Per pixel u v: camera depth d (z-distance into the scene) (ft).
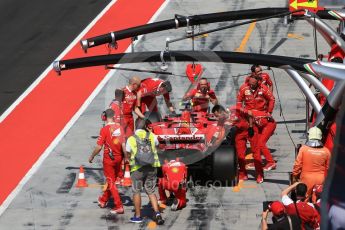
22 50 290.56
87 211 150.10
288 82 245.45
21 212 151.12
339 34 163.63
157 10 330.75
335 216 33.40
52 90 246.27
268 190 158.40
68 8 339.36
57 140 200.03
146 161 137.80
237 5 335.26
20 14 333.01
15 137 204.33
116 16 325.01
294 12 137.18
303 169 133.49
